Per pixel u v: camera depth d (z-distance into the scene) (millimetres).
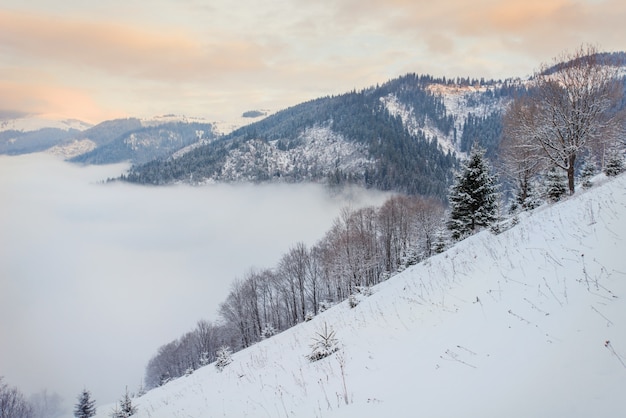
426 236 56094
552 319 5352
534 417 3533
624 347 3939
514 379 4340
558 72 23453
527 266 8188
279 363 12242
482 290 8227
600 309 4918
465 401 4340
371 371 6887
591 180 25938
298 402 7008
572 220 10102
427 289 11148
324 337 10359
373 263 53062
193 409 10406
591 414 3260
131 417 13984
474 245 16078
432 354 6238
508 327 5828
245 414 7750
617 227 7609
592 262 6578
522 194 33531
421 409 4582
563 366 4129
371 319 11344
